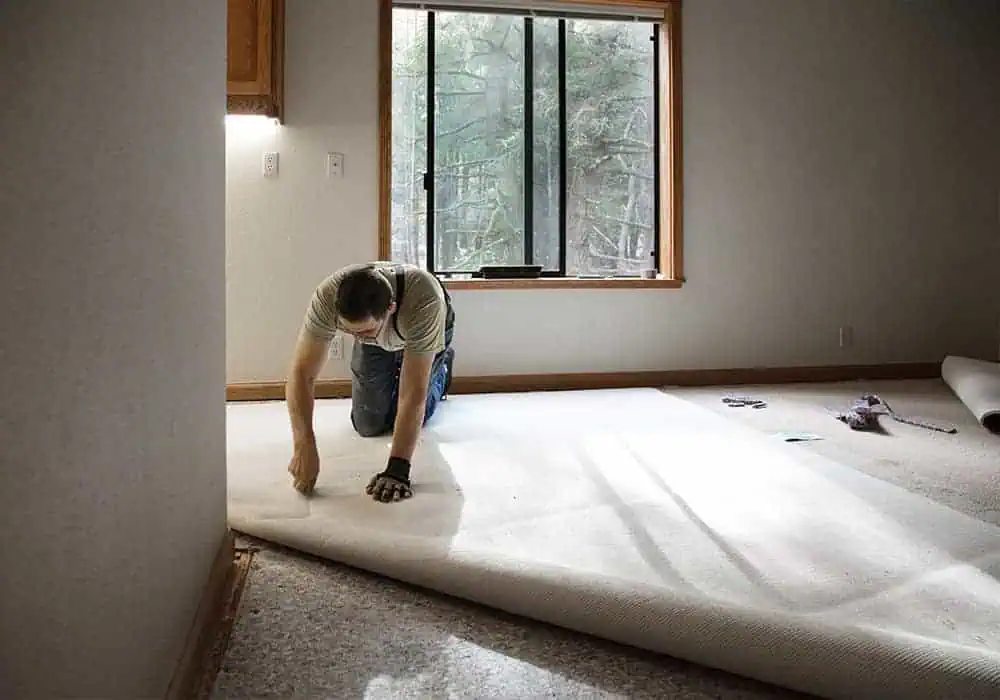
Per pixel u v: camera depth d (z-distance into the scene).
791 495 2.03
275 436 2.78
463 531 1.69
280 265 3.87
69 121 0.68
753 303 4.42
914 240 4.62
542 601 1.32
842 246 4.52
